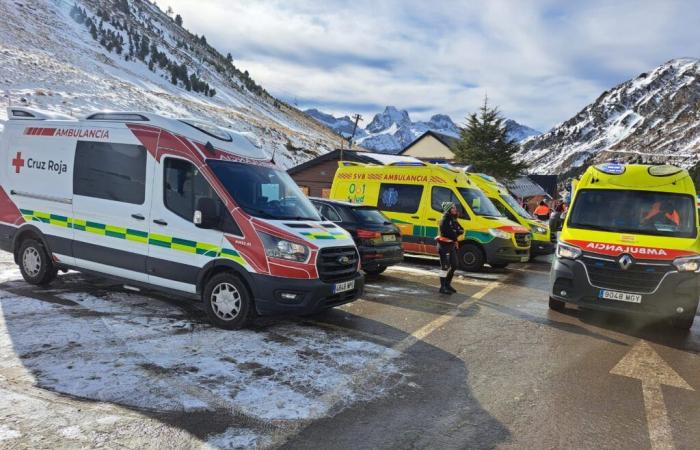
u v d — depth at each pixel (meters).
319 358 5.35
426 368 5.27
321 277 6.14
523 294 9.52
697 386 5.12
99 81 98.06
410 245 12.88
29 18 146.50
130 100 92.12
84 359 4.90
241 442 3.58
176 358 5.09
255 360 5.18
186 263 6.36
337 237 6.59
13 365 4.66
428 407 4.33
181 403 4.12
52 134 7.57
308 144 119.06
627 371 5.47
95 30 165.75
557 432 3.98
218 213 6.16
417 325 6.89
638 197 8.04
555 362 5.66
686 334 7.07
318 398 4.38
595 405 4.53
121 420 3.78
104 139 7.06
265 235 5.98
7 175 7.95
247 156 6.96
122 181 6.86
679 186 8.01
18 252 7.87
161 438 3.56
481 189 14.48
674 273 6.73
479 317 7.52
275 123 160.88
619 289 6.96
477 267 12.07
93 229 7.07
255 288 5.94
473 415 4.22
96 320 6.14
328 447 3.58
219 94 177.12
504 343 6.28
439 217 12.45
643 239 7.34
